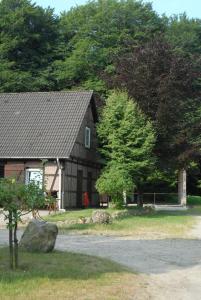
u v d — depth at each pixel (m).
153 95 35.78
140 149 31.45
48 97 38.00
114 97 32.56
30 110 37.06
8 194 11.57
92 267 12.47
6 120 36.41
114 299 9.51
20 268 11.91
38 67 58.94
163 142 35.69
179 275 12.34
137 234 20.97
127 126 31.36
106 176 30.50
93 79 56.41
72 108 36.62
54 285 10.31
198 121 36.72
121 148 31.36
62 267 12.22
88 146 37.62
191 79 36.69
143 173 32.41
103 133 32.28
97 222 23.59
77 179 35.50
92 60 57.66
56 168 32.81
